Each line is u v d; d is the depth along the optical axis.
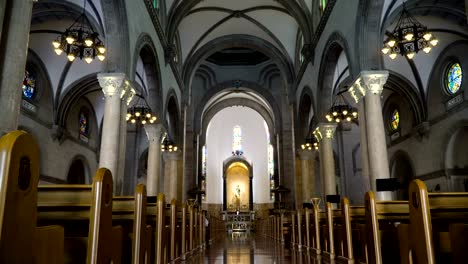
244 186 42.84
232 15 21.70
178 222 8.84
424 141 18.36
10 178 1.71
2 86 4.96
